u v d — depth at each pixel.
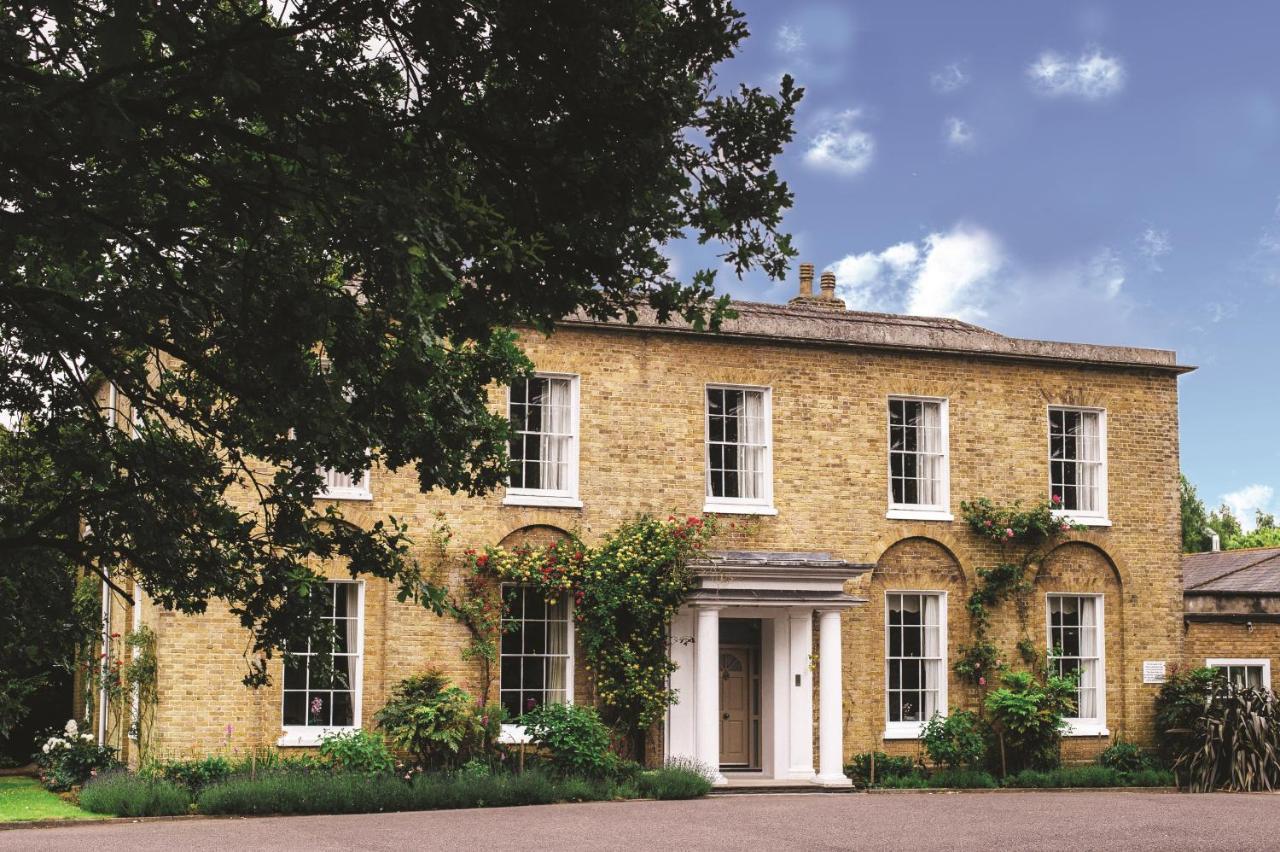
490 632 21.48
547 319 8.11
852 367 24.36
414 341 7.63
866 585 23.91
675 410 23.12
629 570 21.67
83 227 7.32
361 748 19.89
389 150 7.82
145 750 20.30
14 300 8.91
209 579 9.35
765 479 23.64
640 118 7.84
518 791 19.47
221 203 8.06
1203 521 58.81
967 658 24.31
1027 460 25.34
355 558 9.50
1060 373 25.77
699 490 23.11
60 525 9.91
